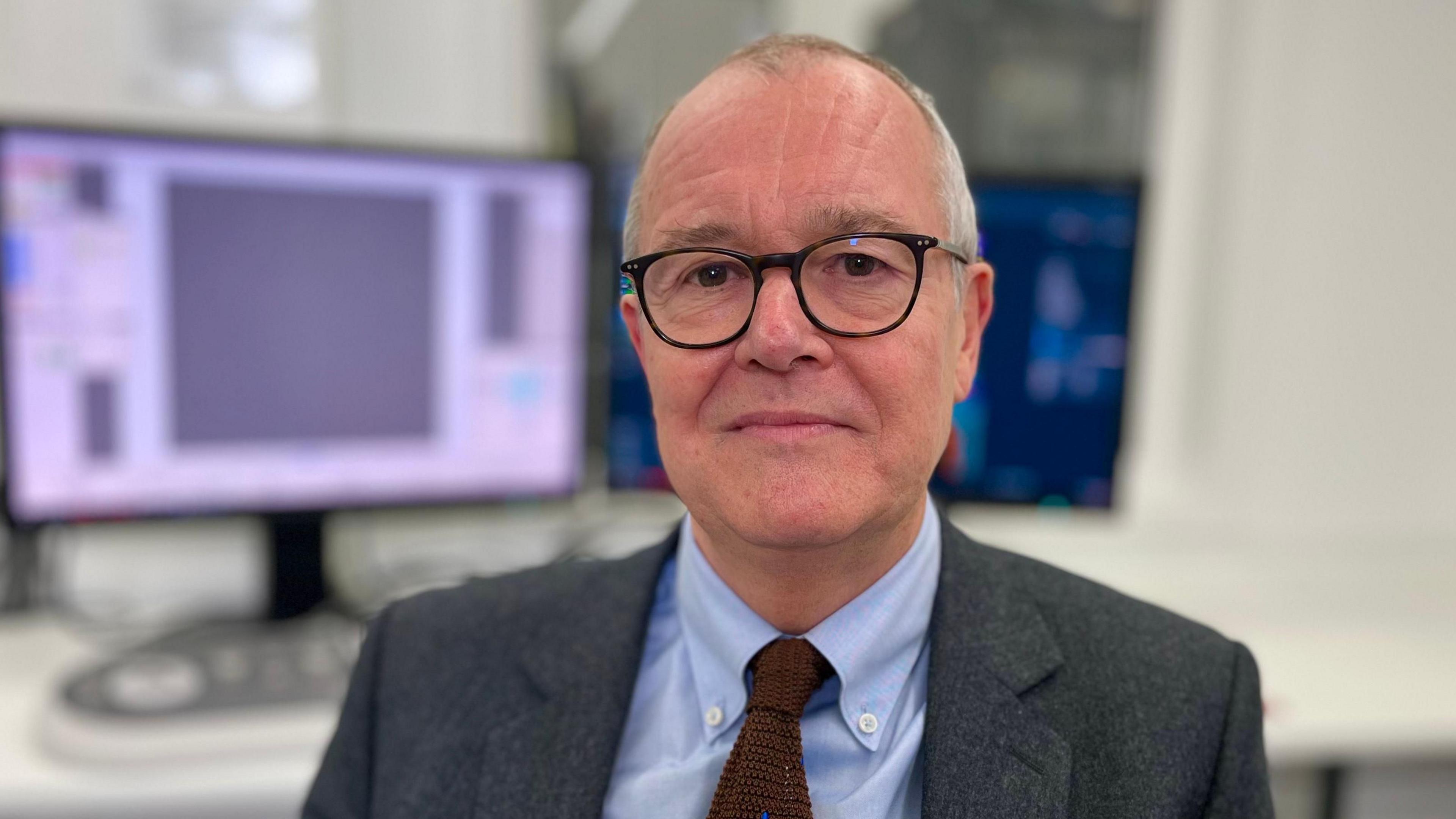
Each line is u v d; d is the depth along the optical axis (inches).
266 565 47.9
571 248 49.1
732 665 26.0
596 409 54.4
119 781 33.3
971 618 26.5
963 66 62.7
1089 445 51.1
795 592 25.1
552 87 58.5
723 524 23.5
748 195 22.8
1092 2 63.8
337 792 28.5
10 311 41.9
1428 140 62.9
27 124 41.0
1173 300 65.8
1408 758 41.7
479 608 30.2
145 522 44.7
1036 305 50.0
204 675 38.5
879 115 23.8
